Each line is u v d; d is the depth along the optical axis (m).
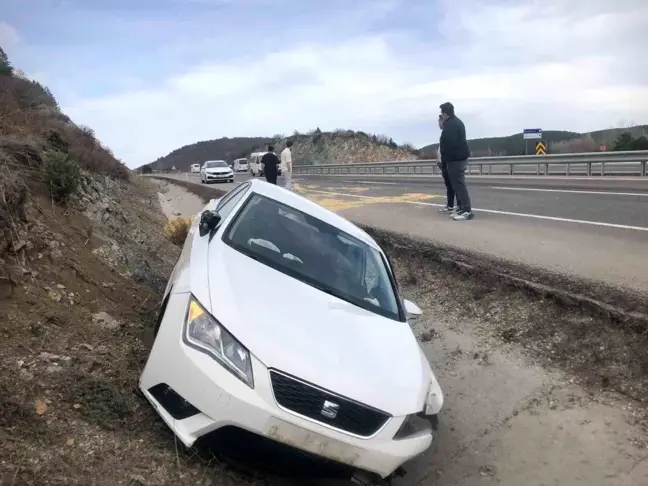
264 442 3.40
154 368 3.71
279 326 3.76
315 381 3.47
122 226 10.20
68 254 5.87
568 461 4.36
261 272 4.32
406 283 8.46
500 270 7.47
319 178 36.69
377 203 16.19
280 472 3.65
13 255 4.94
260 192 5.41
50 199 7.21
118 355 4.55
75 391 3.73
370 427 3.54
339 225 5.35
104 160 18.59
